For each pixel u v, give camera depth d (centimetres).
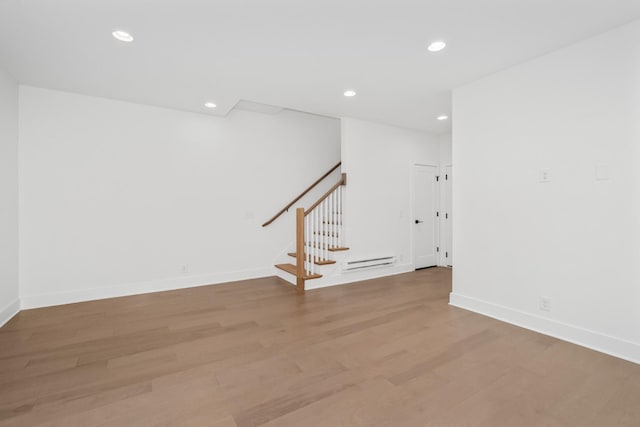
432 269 532
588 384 185
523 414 158
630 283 213
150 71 285
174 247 405
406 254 511
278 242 491
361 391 178
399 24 211
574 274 241
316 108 400
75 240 346
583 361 212
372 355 222
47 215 331
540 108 259
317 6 191
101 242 360
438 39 231
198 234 421
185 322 288
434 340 246
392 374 196
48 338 251
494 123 293
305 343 242
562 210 247
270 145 481
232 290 399
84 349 232
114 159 365
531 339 247
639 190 209
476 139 308
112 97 357
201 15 199
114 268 368
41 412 159
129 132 373
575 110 239
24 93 319
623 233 216
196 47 241
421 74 292
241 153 455
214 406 165
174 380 190
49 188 332
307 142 518
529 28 217
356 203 451
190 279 416
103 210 360
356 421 153
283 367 205
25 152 320
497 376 194
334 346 237
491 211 297
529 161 267
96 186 356
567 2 188
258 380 190
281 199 492
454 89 328
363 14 200
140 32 219
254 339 250
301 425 150
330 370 201
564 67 244
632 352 211
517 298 278
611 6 192
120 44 235
